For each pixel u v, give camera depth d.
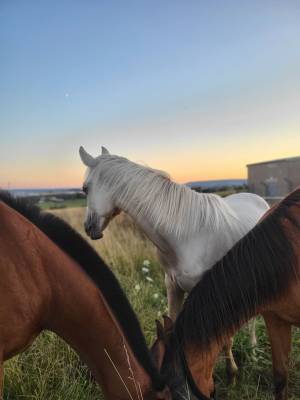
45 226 1.49
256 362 2.50
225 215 2.33
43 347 2.35
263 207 2.82
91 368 1.50
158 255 2.52
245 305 1.68
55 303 1.41
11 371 2.11
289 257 1.72
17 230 1.35
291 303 1.78
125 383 1.42
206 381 1.57
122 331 1.46
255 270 1.70
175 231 2.25
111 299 1.48
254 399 2.17
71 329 1.45
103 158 2.38
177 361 1.47
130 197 2.27
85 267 1.49
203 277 1.70
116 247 5.02
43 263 1.38
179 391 1.42
